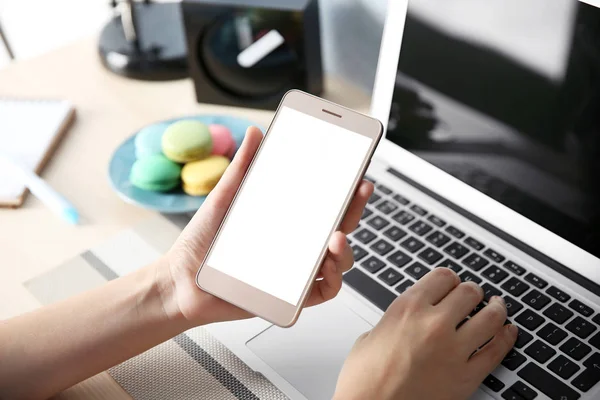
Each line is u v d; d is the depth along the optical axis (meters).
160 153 0.85
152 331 0.64
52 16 1.81
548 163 0.70
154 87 1.03
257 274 0.62
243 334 0.68
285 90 0.98
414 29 0.77
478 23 0.72
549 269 0.72
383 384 0.58
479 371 0.60
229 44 0.96
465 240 0.75
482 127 0.74
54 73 1.05
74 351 0.62
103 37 1.07
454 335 0.61
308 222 0.63
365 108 0.97
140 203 0.81
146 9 1.12
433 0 0.74
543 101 0.69
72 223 0.81
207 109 0.99
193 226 0.65
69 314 0.63
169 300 0.64
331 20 1.01
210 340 0.67
